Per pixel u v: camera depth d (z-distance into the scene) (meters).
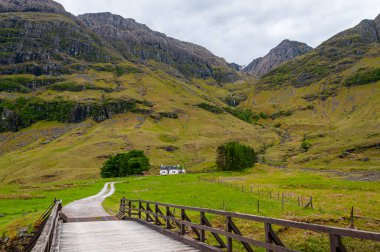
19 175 172.75
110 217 32.31
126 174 153.12
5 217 35.62
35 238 19.50
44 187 95.75
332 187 71.31
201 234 14.27
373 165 153.75
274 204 42.66
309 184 78.19
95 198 59.56
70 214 35.44
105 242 16.03
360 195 52.72
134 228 21.48
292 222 8.58
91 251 13.85
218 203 44.84
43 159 198.12
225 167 151.25
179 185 85.69
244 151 155.12
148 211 23.06
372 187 69.38
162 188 78.19
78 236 18.06
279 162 189.00
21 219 30.03
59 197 62.88
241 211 36.03
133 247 14.67
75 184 102.75
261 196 54.16
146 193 66.12
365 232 6.54
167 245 15.04
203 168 172.75
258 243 10.03
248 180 98.06
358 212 32.88
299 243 19.38
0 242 23.64
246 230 23.17
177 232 17.08
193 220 29.25
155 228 20.36
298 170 149.12
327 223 26.59
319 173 128.88
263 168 153.12
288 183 83.81
